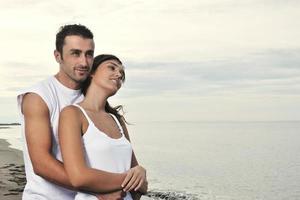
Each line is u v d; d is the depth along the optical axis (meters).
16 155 27.70
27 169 2.65
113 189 2.28
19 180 13.88
